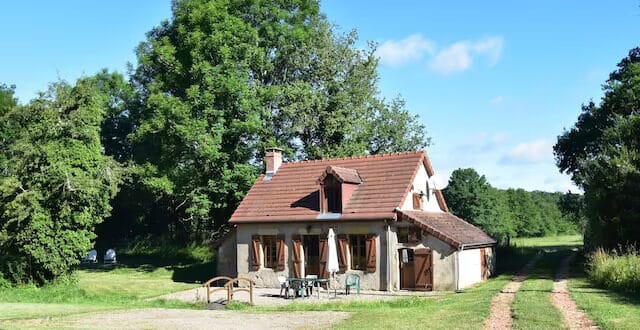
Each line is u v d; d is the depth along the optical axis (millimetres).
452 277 28641
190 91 40438
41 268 30828
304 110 43156
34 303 23578
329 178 31891
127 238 65188
